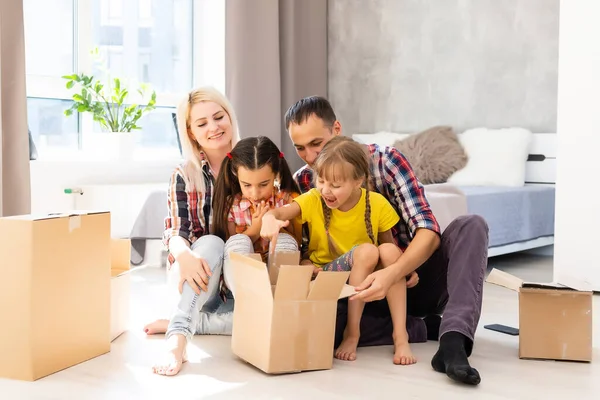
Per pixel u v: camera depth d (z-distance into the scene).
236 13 4.40
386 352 1.92
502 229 3.62
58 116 4.12
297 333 1.68
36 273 1.62
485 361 1.84
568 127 2.94
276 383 1.62
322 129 2.03
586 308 1.83
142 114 4.33
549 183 4.12
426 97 4.73
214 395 1.54
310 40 5.00
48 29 4.04
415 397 1.53
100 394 1.54
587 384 1.65
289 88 4.77
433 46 4.68
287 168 2.11
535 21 4.23
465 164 4.18
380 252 1.85
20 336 1.62
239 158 2.00
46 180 3.80
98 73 4.25
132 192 3.79
